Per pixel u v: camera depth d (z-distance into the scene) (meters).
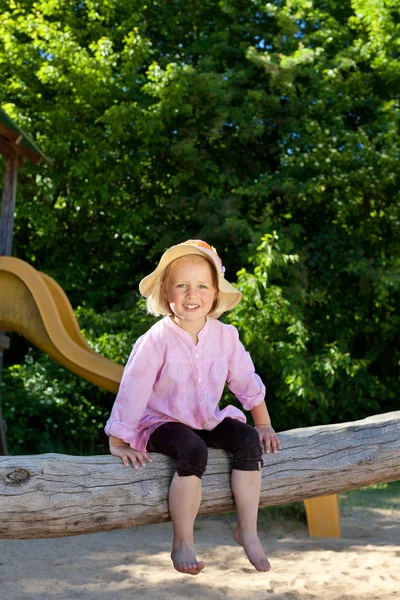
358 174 11.70
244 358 2.94
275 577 4.77
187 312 2.73
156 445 2.70
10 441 10.05
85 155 11.90
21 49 11.45
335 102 12.51
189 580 4.62
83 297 12.86
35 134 12.02
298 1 12.34
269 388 11.38
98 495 2.54
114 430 2.68
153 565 5.06
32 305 6.84
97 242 13.09
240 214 11.84
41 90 12.19
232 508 2.75
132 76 12.03
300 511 7.11
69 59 11.40
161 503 2.63
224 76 12.37
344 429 2.97
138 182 13.07
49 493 2.48
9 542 5.70
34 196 12.55
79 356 6.78
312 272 12.50
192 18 13.45
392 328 12.77
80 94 11.82
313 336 12.27
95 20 12.55
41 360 11.23
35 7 12.09
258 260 10.40
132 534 6.34
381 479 2.94
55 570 4.82
